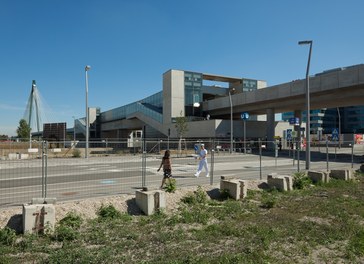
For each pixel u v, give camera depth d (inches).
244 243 259.6
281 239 271.7
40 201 316.8
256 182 511.2
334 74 1520.7
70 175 706.8
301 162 1090.7
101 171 792.9
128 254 234.5
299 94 1731.1
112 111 4148.6
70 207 330.0
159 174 730.2
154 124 2770.7
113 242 261.7
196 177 666.2
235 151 1503.4
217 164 1007.0
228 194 430.3
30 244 253.3
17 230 286.0
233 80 2861.7
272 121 2130.9
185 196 407.8
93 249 242.5
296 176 544.7
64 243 255.4
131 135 4227.4
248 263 217.3
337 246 257.6
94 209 342.0
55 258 223.1
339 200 428.1
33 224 277.1
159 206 353.1
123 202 366.3
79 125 4845.0
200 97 2647.6
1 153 1101.1
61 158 1104.8
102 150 1216.2
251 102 2110.0
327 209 375.6
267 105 2114.9
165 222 317.4
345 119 4916.3
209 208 372.5
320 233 286.7
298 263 223.3
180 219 326.3
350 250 246.1
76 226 297.3
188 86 2591.0
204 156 674.2
